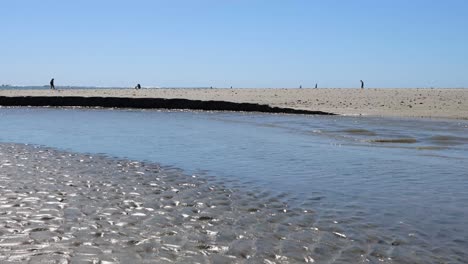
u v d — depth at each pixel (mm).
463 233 6520
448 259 5539
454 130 21188
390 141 17453
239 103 38125
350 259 5496
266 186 9430
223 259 5457
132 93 51250
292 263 5363
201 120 28578
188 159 12969
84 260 5367
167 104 41344
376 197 8586
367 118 28719
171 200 8219
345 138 18359
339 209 7711
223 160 12820
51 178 10000
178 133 20438
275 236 6293
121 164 11992
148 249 5758
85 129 22281
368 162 12562
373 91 52781
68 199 8203
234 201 8188
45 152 14023
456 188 9367
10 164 11664
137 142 17000
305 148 15461
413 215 7395
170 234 6348
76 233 6344
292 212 7500
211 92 54250
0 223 6730
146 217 7160
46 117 30969
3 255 5484
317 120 27578
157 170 11172
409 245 5996
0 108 41031
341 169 11453
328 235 6355
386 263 5391
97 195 8531
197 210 7578
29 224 6719
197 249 5777
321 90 57844
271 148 15406
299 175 10664
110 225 6727
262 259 5469
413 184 9727
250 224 6832
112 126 24125
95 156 13367
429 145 16359
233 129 22438
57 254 5547
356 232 6500
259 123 25781
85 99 43750
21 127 23234
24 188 8969
